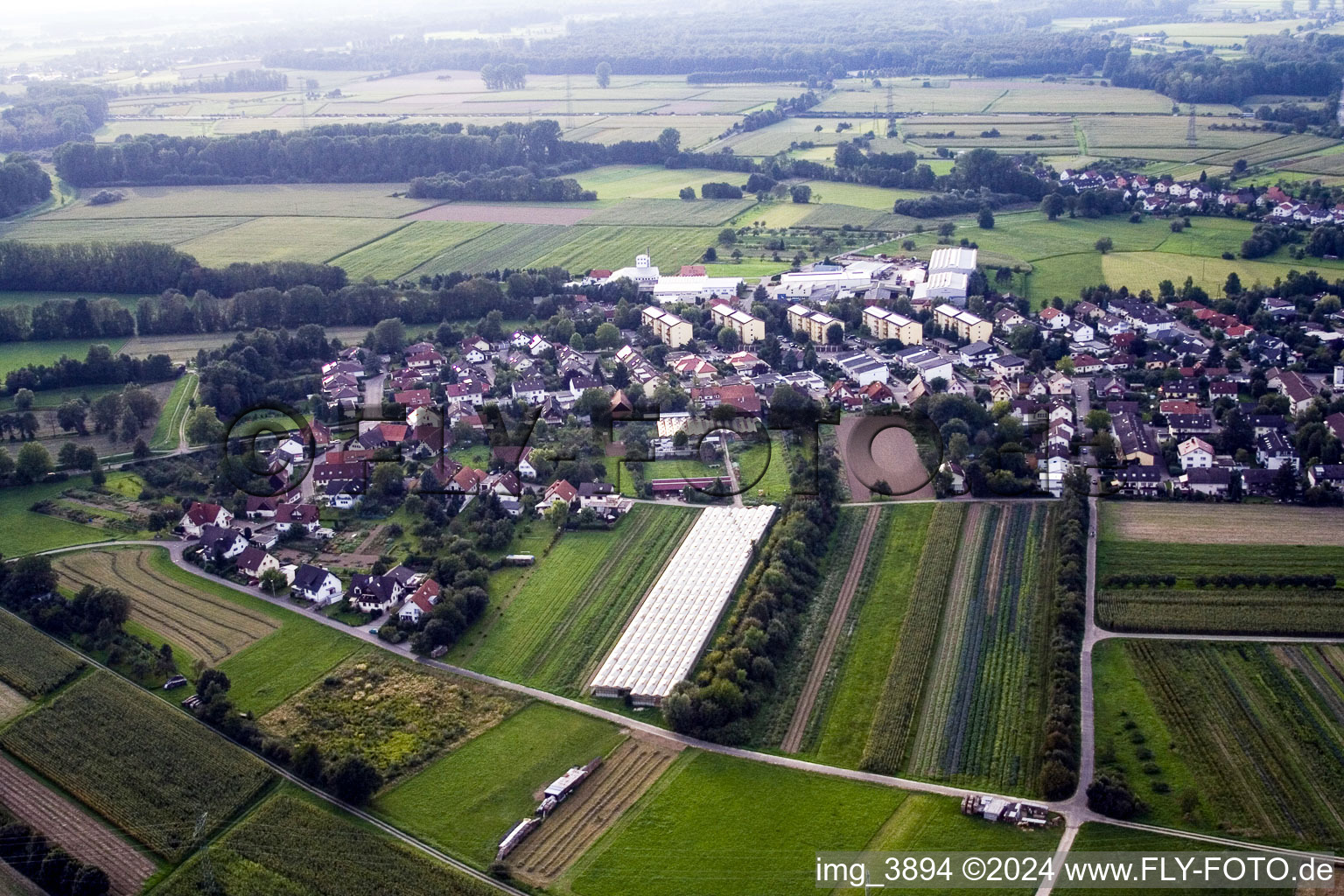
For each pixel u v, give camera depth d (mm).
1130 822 177375
